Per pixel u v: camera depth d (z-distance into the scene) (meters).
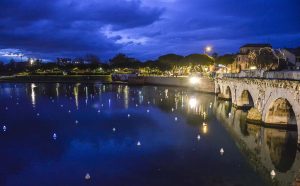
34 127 50.56
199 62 172.88
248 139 41.09
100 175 29.77
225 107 69.31
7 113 64.62
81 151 37.19
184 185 27.20
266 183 27.42
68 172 30.72
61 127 50.16
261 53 91.56
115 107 71.38
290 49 107.56
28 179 29.27
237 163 32.25
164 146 38.50
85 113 63.25
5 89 132.00
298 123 34.12
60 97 95.75
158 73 197.50
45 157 35.31
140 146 38.62
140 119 55.97
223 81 82.94
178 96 94.50
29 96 99.94
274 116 44.69
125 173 30.09
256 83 49.00
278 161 32.81
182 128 48.31
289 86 35.84
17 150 38.09
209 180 28.19
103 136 43.94
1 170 31.61
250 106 64.94
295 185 25.75
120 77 180.88
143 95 99.44
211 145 38.69
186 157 34.28
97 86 148.12
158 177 28.97
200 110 65.69
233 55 155.12
